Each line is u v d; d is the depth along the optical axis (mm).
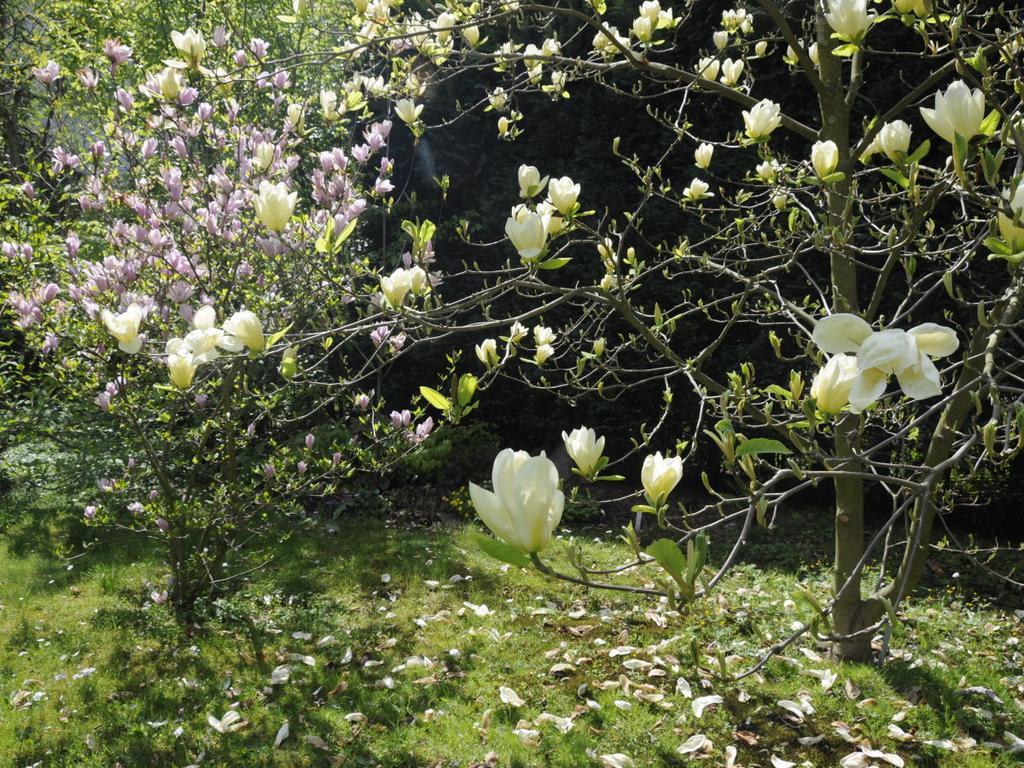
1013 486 5441
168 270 4082
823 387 1088
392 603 4742
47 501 6816
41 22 9977
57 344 4121
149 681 3801
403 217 7242
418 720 3449
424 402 7301
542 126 6586
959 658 3947
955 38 1621
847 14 1734
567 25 6230
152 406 4398
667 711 3486
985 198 1474
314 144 7867
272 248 3746
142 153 4117
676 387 6320
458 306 2123
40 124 9633
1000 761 3068
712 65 3416
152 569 5262
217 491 4574
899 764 3008
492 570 5234
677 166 6176
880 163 4363
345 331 1938
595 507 6461
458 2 3076
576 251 6410
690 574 991
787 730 3320
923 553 3500
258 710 3547
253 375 5891
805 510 6438
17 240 4605
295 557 5555
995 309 2145
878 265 5348
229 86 2615
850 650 3799
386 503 6602
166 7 10461
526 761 3141
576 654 4023
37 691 3691
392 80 3398
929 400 4332
